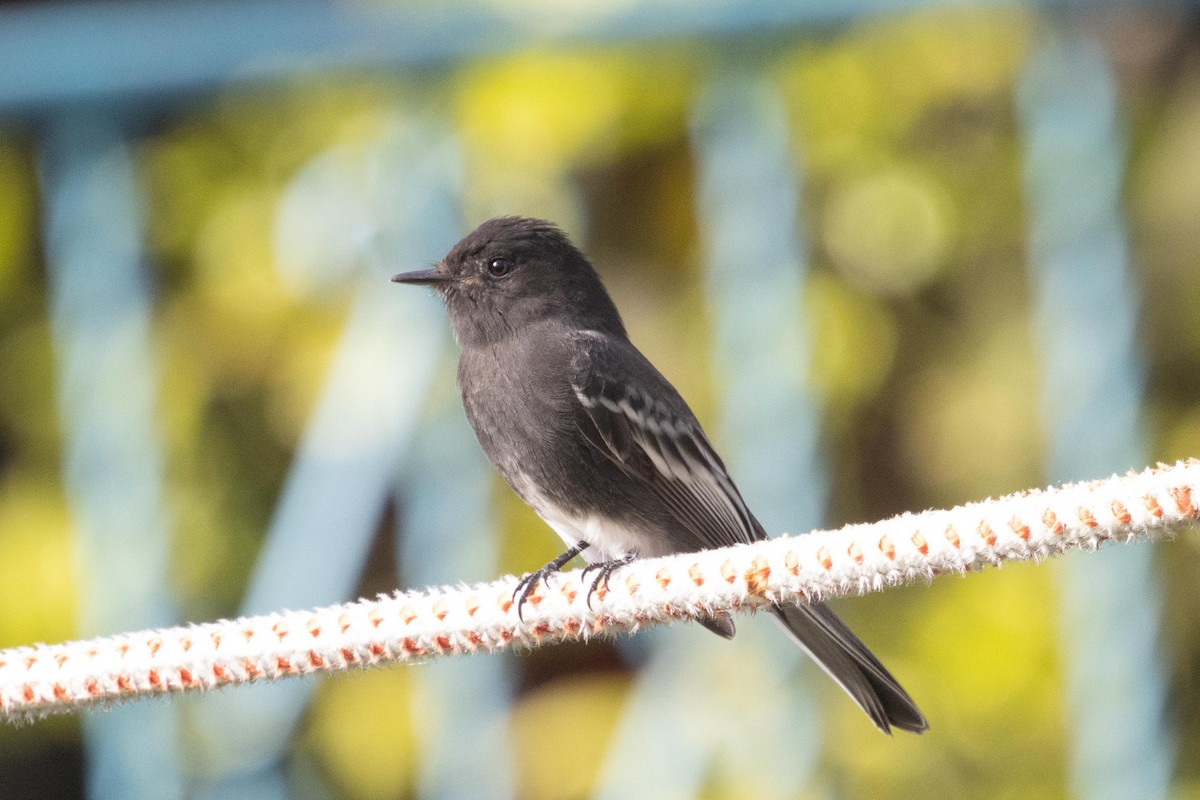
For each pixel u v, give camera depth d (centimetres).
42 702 443
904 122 1041
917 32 993
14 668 443
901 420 1066
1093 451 715
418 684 759
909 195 1043
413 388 828
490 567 787
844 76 1006
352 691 962
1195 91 1065
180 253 1001
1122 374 720
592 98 923
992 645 952
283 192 988
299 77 738
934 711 955
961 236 1047
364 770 959
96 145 729
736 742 806
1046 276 729
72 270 729
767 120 734
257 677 448
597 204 1023
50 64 709
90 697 444
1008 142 1045
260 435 1010
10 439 978
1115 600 712
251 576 999
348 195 953
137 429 731
